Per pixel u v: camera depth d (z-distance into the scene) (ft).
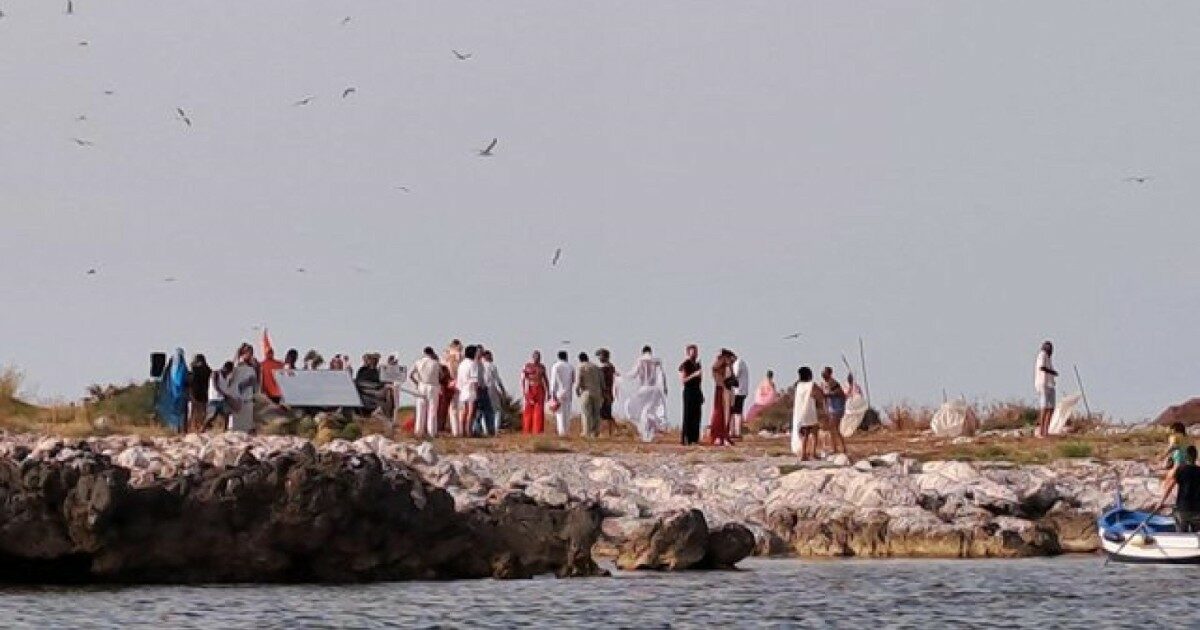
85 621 379.35
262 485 438.40
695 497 562.25
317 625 380.37
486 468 577.43
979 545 536.42
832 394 636.07
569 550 466.70
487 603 414.00
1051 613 418.10
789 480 575.79
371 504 443.32
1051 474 611.88
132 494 429.38
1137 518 532.73
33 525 423.23
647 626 389.39
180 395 622.13
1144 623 406.00
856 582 463.42
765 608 416.87
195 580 434.71
